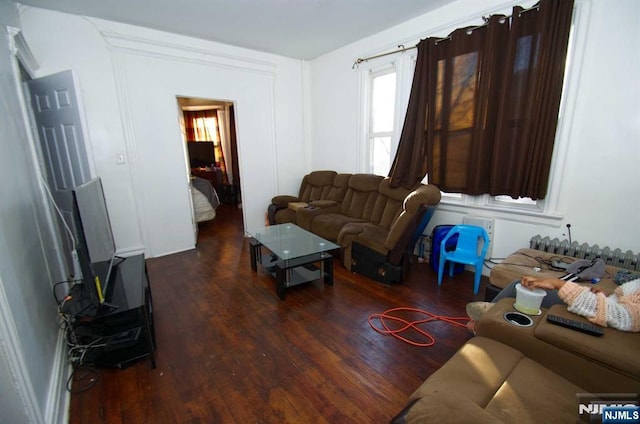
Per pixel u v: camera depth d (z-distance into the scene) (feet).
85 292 5.85
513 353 3.73
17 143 5.98
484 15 8.43
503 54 8.01
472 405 2.49
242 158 14.02
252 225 14.79
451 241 9.32
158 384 5.24
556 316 3.82
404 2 9.12
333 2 9.09
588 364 3.31
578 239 7.52
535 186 7.85
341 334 6.58
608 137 6.81
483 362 3.56
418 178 10.25
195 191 15.55
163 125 11.54
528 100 7.60
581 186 7.32
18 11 8.59
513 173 8.21
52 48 9.29
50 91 8.29
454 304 7.82
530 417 2.84
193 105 21.12
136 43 10.63
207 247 12.83
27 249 5.20
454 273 9.71
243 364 5.69
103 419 4.58
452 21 9.14
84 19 9.65
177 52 11.52
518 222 8.54
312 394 4.96
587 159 7.15
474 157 8.79
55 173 9.11
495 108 8.30
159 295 8.48
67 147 8.51
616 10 6.39
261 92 14.02
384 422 4.43
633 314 3.46
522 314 4.15
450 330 6.69
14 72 6.70
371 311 7.52
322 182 14.44
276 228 11.12
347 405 4.74
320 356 5.88
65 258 8.52
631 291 3.86
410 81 10.73
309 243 9.35
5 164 4.95
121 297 5.68
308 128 15.92
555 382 3.29
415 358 5.80
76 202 4.83
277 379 5.30
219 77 12.72
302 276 9.11
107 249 6.68
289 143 15.40
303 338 6.46
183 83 11.84
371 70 12.26
